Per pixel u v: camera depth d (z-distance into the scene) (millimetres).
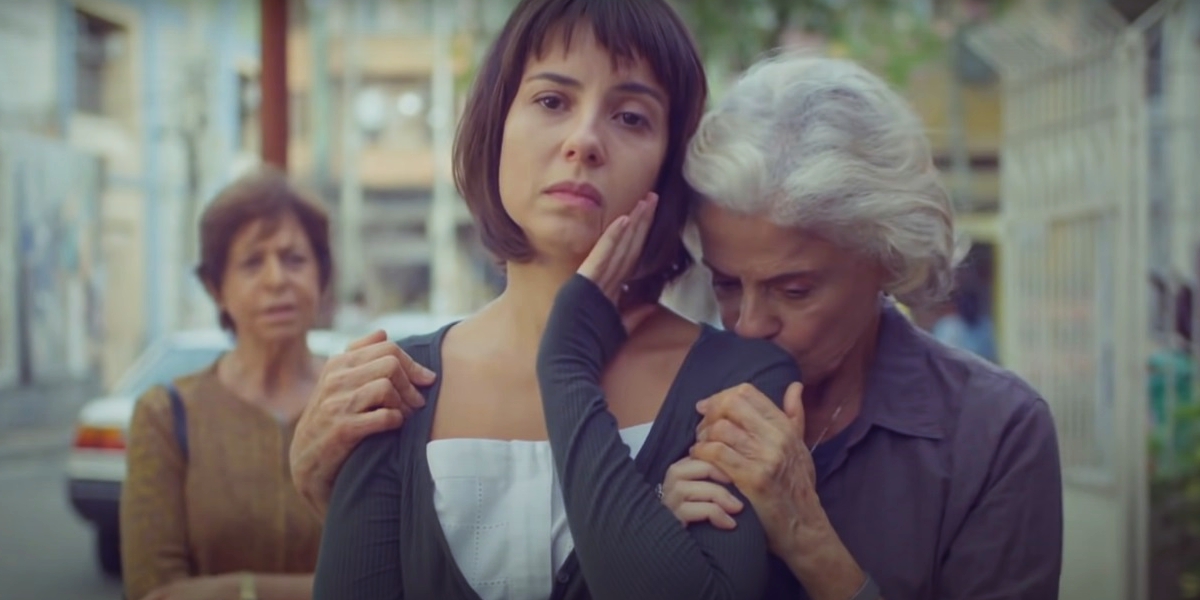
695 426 1372
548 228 1357
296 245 2182
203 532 2033
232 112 17391
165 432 2066
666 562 1229
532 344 1424
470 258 20531
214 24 17047
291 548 2043
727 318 1565
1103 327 3842
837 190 1386
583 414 1288
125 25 15938
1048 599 1489
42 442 12953
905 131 1478
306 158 19859
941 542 1516
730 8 6355
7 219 13641
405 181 20641
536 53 1377
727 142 1430
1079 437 4023
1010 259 4434
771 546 1367
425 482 1327
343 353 1411
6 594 6188
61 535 7711
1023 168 4352
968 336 7973
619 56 1366
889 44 7441
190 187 16984
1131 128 3701
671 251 1492
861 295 1489
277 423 2086
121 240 16281
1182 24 5246
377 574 1338
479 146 1430
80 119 15305
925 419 1545
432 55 20281
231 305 2186
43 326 14203
